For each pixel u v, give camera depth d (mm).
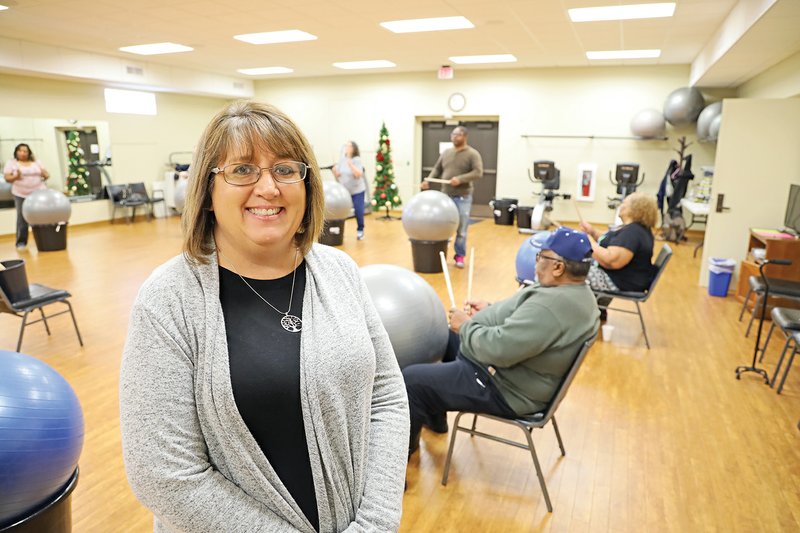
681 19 5648
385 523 904
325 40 7199
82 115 9016
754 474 2348
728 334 4109
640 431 2699
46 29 6531
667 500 2172
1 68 7207
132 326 797
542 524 2029
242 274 909
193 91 10234
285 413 846
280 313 900
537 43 7242
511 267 6066
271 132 864
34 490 1381
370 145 10984
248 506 813
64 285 5211
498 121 10242
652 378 3324
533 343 1974
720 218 5207
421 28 6539
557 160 9766
